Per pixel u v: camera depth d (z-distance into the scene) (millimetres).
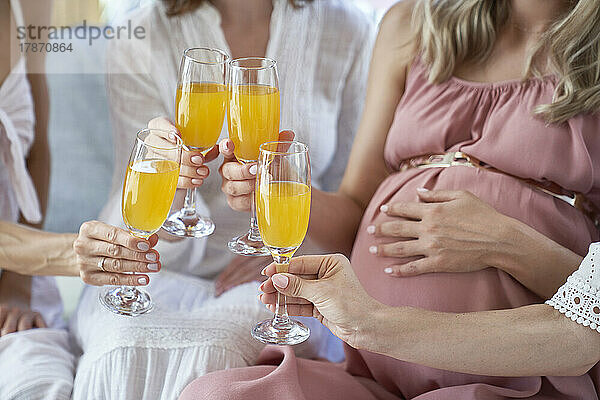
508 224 1754
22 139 2348
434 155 2008
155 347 1858
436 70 2014
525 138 1854
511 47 2004
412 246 1824
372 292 1890
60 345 2105
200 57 1794
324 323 1591
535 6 1965
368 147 2207
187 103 1697
